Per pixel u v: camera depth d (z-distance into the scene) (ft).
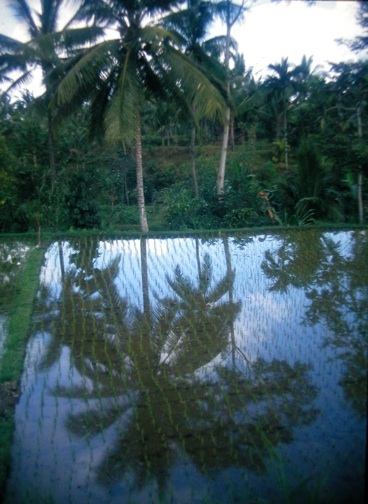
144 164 92.94
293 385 17.43
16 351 20.84
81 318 25.02
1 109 67.21
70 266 35.55
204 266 34.91
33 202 51.21
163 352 20.76
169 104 48.88
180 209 52.42
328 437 14.40
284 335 22.02
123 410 16.26
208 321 24.22
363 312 24.61
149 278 32.19
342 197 55.62
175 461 13.67
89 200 52.03
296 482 12.62
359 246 40.14
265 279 31.24
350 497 11.94
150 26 40.55
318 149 55.42
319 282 30.19
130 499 12.31
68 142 69.97
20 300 27.45
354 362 19.08
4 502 12.17
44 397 17.21
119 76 42.45
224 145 56.29
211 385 17.71
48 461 13.79
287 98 98.37
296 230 47.73
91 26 42.42
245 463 13.50
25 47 42.65
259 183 61.05
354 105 53.11
